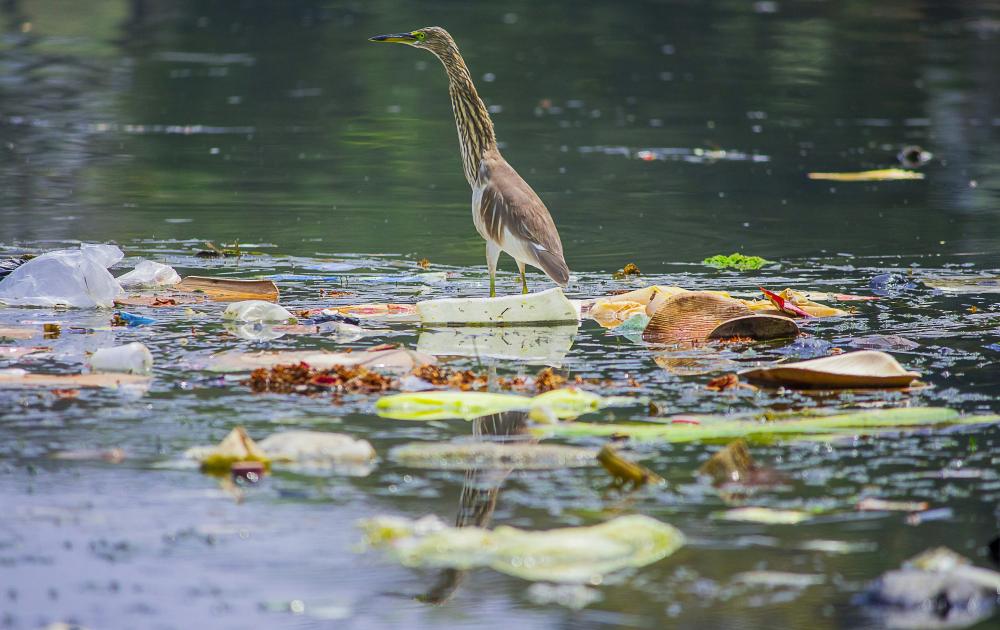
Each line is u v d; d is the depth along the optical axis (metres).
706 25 42.03
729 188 20.16
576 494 6.95
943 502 6.86
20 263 13.08
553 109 28.61
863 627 5.50
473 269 14.23
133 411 8.27
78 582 5.81
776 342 10.73
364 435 7.91
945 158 23.12
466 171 13.51
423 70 34.03
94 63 33.66
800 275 13.97
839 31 40.78
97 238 15.37
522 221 12.07
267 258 14.56
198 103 28.47
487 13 44.50
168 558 6.08
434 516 6.57
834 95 30.70
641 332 11.21
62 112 26.53
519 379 9.29
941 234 16.50
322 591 5.80
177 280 13.02
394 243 15.68
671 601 5.73
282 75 32.75
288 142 24.03
